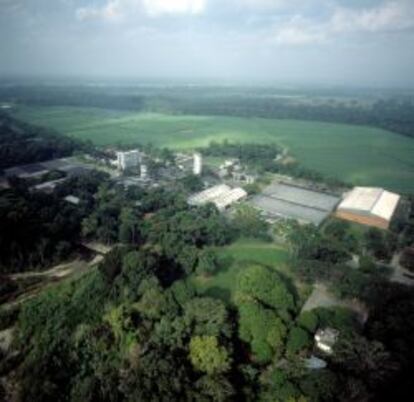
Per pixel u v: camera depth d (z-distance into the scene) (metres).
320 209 175.00
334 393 65.44
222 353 71.31
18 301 99.31
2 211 113.88
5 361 81.81
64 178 199.25
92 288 99.44
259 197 190.38
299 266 112.75
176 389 63.53
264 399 70.25
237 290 95.69
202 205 163.62
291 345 79.69
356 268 122.38
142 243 135.50
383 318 87.75
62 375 75.81
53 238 123.81
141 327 82.12
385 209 166.12
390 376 69.56
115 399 69.00
